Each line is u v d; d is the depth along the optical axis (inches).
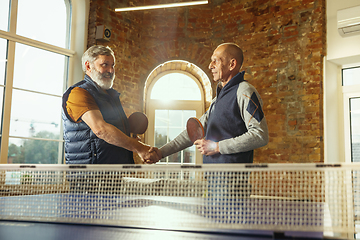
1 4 161.6
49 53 178.9
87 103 80.3
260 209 46.8
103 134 78.7
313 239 34.0
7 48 162.1
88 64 88.7
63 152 179.8
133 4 206.7
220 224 39.1
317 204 47.2
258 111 73.0
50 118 176.7
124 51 198.7
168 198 62.6
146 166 53.0
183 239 33.0
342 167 43.9
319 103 174.4
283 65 186.2
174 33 211.3
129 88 199.6
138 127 101.0
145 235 35.1
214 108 81.0
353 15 162.6
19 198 59.6
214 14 211.5
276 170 46.4
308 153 174.1
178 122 219.6
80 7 189.8
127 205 53.2
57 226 40.7
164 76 222.4
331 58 176.2
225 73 83.1
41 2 177.8
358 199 43.4
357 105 178.9
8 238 33.0
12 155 160.2
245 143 71.1
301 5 184.9
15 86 163.5
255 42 195.8
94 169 55.6
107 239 32.8
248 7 200.5
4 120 157.3
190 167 50.7
